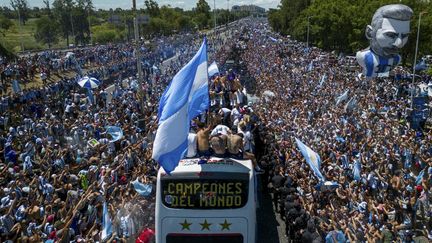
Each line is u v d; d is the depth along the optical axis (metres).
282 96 37.94
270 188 18.94
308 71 49.44
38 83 41.53
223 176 10.99
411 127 29.95
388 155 21.31
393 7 31.61
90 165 19.50
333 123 27.30
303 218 13.62
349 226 14.01
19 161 20.77
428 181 18.78
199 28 119.25
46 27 82.06
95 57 54.19
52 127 25.42
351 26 69.88
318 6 81.50
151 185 15.91
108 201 15.54
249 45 84.25
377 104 34.09
